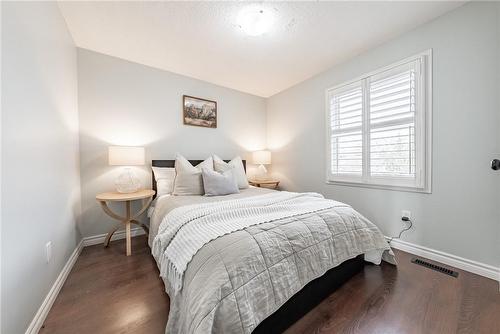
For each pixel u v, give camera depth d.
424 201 1.92
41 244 1.22
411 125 1.97
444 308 1.25
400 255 1.96
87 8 1.68
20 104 1.04
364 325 1.13
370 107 2.29
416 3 1.65
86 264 1.86
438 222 1.83
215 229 1.13
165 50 2.32
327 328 1.11
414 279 1.56
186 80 3.00
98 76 2.35
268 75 2.99
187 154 3.02
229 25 1.90
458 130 1.70
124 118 2.52
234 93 3.53
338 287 1.46
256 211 1.45
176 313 0.99
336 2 1.63
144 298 1.38
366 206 2.38
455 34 1.70
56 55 1.59
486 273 1.58
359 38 2.10
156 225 1.92
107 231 2.43
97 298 1.38
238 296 0.88
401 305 1.29
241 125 3.62
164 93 2.81
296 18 1.81
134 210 2.60
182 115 2.97
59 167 1.60
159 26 1.91
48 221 1.34
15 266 0.94
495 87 1.53
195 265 0.96
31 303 1.08
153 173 2.58
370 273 1.65
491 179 1.56
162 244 1.29
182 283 0.99
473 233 1.65
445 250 1.80
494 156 1.54
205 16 1.78
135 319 1.19
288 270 1.10
